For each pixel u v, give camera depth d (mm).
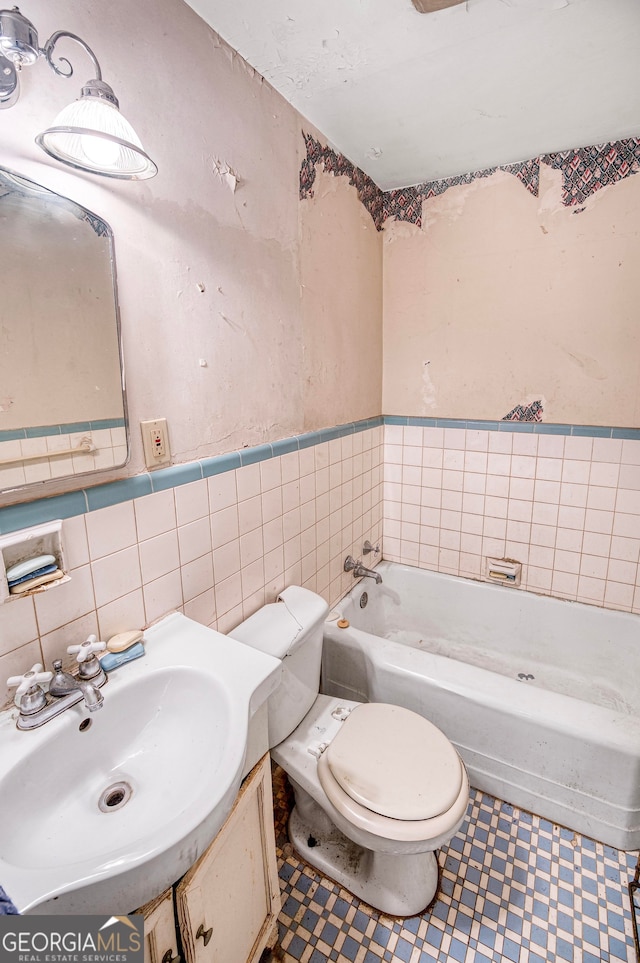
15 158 759
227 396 1280
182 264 1090
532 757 1472
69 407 889
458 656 2215
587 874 1334
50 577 869
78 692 851
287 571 1629
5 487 803
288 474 1574
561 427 1926
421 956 1159
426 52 1179
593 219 1716
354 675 1792
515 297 1902
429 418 2205
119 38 893
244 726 815
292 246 1483
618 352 1767
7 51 646
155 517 1094
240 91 1204
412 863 1231
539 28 1091
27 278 800
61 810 795
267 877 1104
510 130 1562
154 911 732
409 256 2078
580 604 2027
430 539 2340
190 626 1112
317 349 1686
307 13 1046
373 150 1696
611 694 1926
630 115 1476
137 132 945
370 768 1211
